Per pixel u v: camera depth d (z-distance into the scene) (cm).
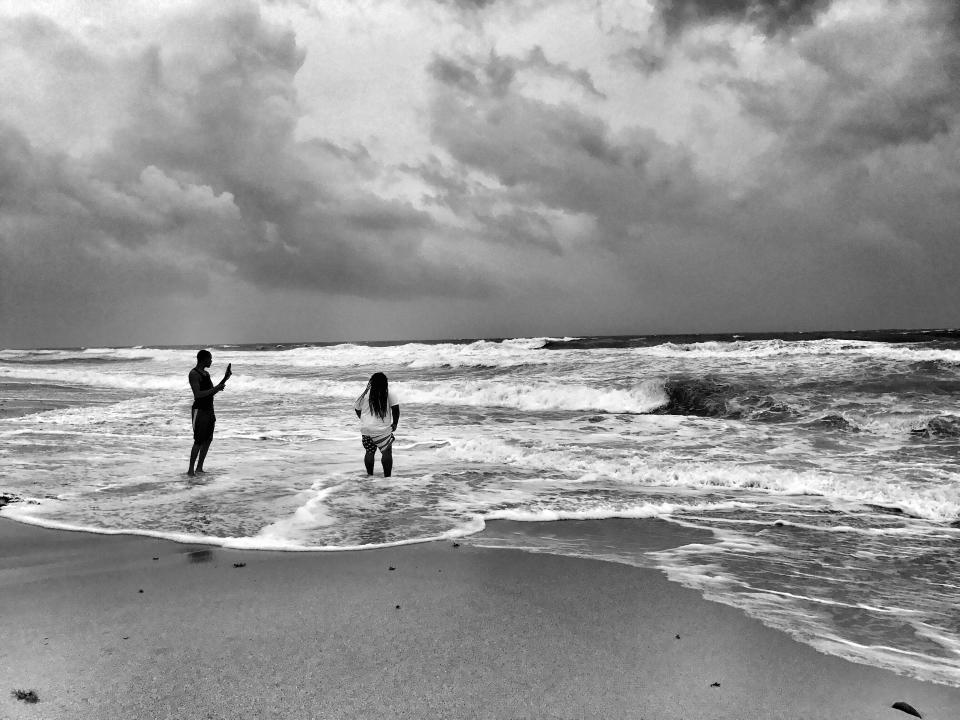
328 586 486
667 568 537
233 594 467
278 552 575
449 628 409
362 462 1035
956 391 1591
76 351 7288
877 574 524
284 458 1072
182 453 1109
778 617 432
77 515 696
